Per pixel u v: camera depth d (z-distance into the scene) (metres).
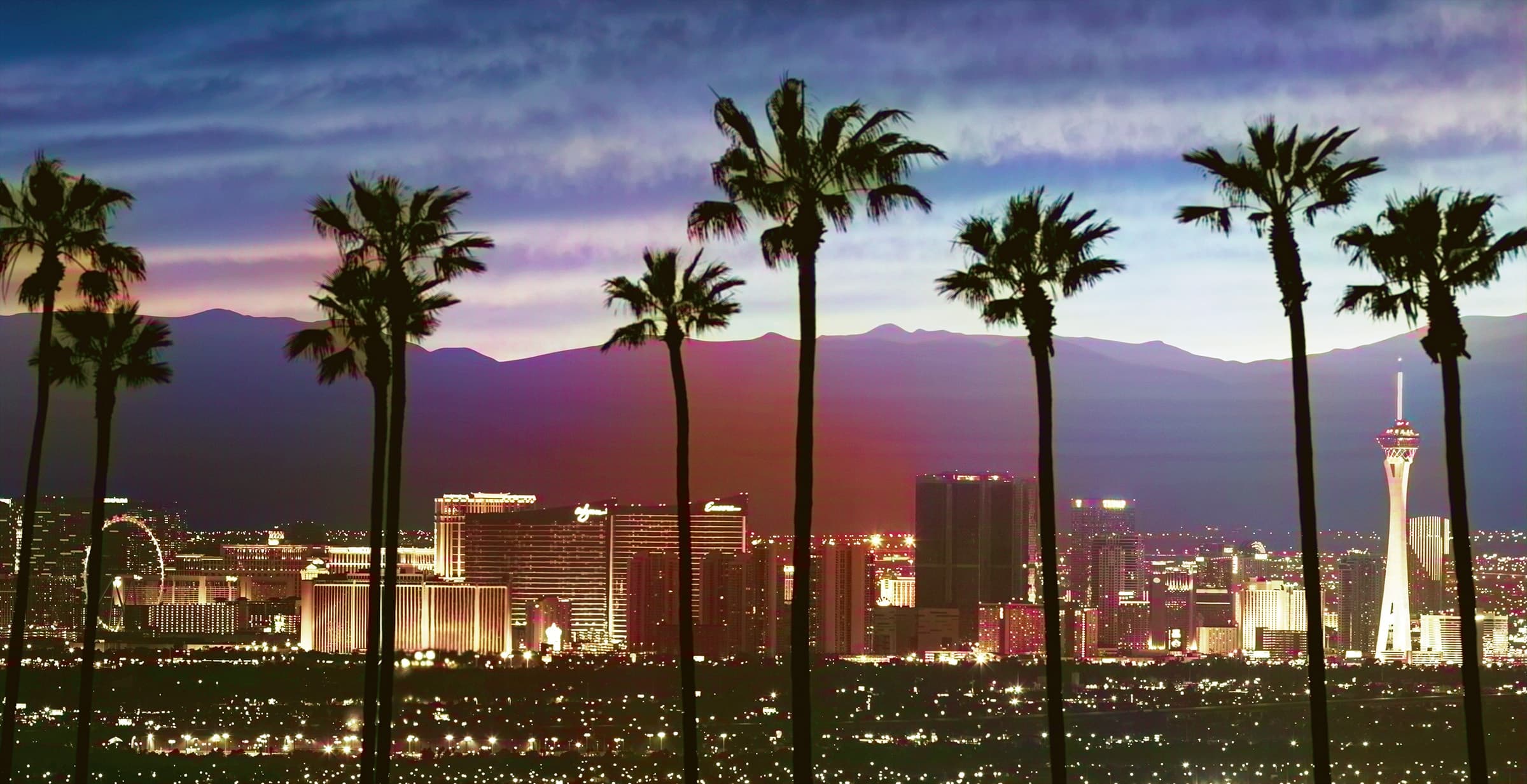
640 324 96.75
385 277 98.25
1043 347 89.88
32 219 103.88
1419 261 89.12
